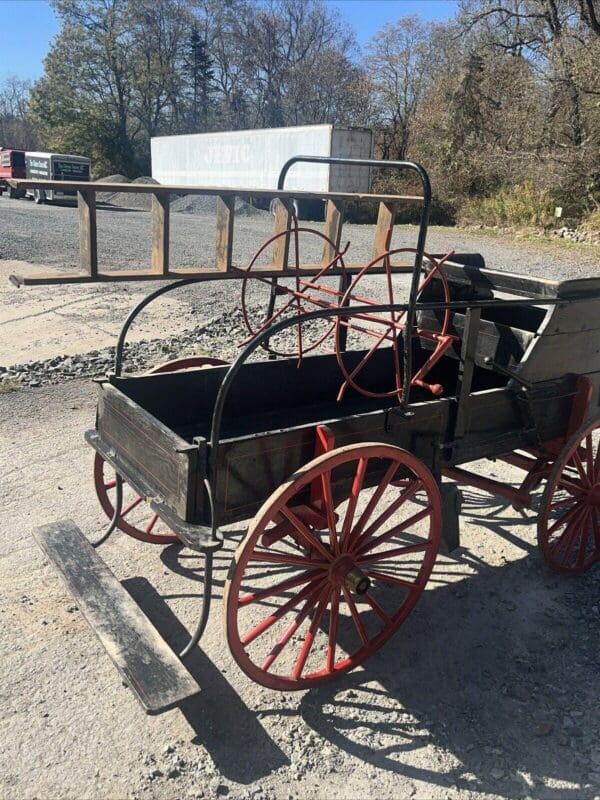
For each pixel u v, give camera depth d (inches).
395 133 1253.1
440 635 123.3
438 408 118.3
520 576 141.5
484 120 906.1
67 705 103.7
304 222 840.3
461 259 161.3
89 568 114.7
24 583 131.0
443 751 98.6
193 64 1849.2
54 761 94.1
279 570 139.9
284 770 94.6
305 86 1704.0
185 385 129.0
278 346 285.3
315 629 108.2
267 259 498.0
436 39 1167.0
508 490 134.4
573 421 139.8
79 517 153.9
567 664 116.3
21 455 183.2
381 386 161.2
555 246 617.3
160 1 1722.4
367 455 103.2
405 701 107.9
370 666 115.3
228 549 146.4
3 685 106.7
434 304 112.0
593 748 99.1
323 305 125.3
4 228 660.7
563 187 727.7
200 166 1087.0
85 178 991.0
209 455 95.0
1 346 295.7
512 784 93.4
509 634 123.8
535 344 127.4
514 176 805.9
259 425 139.9
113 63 1715.1
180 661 96.1
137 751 96.3
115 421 115.9
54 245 571.2
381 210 119.4
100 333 318.3
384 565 144.1
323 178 855.1
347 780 93.5
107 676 109.7
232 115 1888.5
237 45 1833.2
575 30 771.4
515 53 908.0
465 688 110.8
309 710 105.4
